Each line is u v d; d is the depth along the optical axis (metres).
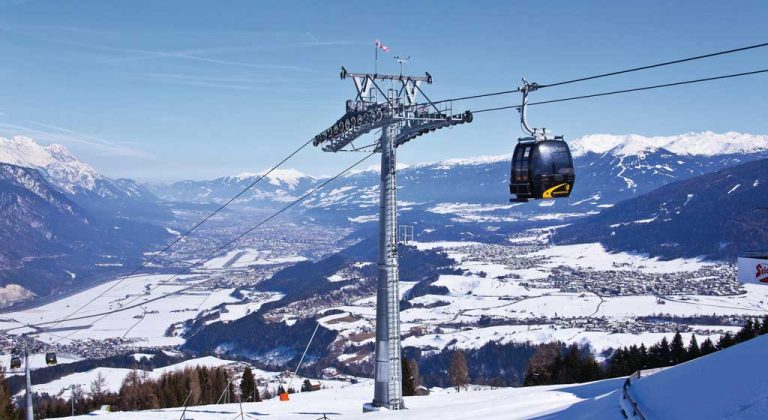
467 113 33.66
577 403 23.66
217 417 41.81
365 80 36.56
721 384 16.61
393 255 36.16
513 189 26.56
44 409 94.25
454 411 29.19
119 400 95.88
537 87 25.78
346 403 46.59
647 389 18.98
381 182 36.41
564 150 25.98
